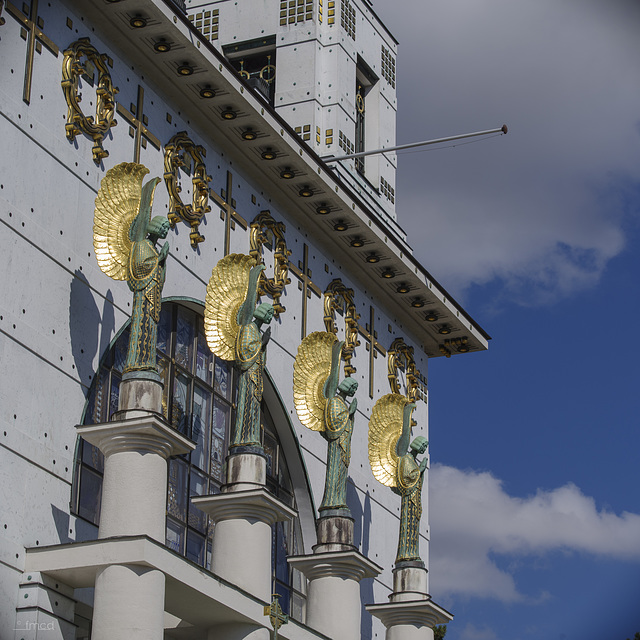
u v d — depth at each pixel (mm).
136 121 36906
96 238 32969
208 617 33156
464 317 50344
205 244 39188
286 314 42656
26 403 31250
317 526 38562
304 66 49719
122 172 33531
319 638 36188
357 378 46125
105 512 30344
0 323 30906
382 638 44656
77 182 34156
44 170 33094
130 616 29172
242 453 34750
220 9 51625
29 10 33500
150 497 30438
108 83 35781
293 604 42125
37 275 32281
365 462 45969
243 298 36594
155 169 37469
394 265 46500
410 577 40812
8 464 30406
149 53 37125
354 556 37719
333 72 49750
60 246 33188
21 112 32656
